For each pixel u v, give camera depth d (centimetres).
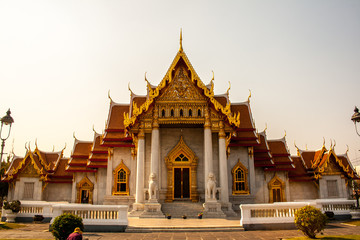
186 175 3562
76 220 1675
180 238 1964
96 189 4062
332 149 4344
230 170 3862
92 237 2005
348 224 2600
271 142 4581
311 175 4453
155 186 3095
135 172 3706
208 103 3375
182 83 3438
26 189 4172
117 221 2272
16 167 4450
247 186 3822
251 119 4172
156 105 3381
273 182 4222
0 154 2669
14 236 2000
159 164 3572
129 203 3619
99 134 4212
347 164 4581
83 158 4266
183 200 3475
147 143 3538
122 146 3806
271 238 1930
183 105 3375
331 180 4281
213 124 3366
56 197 4294
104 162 4012
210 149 3247
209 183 3072
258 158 4131
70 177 4347
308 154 4697
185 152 3584
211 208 3020
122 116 4128
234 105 4353
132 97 4131
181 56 3416
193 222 2603
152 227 2273
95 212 2367
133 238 1966
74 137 4406
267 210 2400
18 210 2817
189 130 3675
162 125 3506
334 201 2962
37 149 4453
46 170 4341
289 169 4212
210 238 1956
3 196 4828
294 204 2402
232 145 3900
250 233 2153
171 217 3042
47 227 2458
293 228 2325
